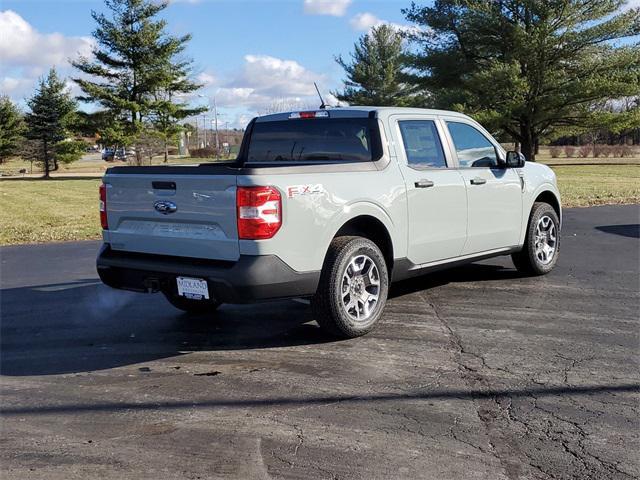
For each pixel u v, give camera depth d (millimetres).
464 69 35781
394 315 5836
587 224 11969
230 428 3596
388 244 5434
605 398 3932
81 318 6086
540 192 7234
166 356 4906
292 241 4605
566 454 3242
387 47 52094
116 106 36750
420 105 43062
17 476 3100
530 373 4363
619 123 34531
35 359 4891
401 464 3158
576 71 34219
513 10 34469
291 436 3480
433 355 4746
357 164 5180
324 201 4801
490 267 7969
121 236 5250
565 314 5801
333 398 3990
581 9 32875
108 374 4531
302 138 6027
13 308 6508
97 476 3094
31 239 11859
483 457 3219
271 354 4871
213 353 4941
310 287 4770
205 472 3113
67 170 51188
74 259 9547
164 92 39125
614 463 3148
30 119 41281
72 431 3605
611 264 8078
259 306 6383
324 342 5113
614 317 5688
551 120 35719
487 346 4934
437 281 7227
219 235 4617
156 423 3688
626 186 21125
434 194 5758
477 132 6531
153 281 4969
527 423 3600
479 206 6293
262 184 4453
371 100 51438
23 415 3838
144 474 3105
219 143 85562
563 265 8039
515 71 31891
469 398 3957
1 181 34906
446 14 35188
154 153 38281
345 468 3127
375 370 4461
